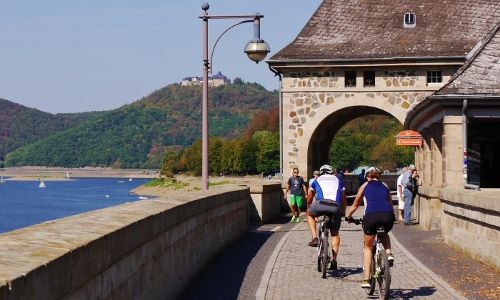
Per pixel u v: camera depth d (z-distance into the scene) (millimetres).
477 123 29047
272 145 132625
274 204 31234
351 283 13695
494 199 14516
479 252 16109
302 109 38688
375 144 129125
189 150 151625
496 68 24000
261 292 12695
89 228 8047
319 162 42562
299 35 39656
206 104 22078
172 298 11961
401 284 13484
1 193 148750
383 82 38250
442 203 20156
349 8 40562
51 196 133750
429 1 40406
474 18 39438
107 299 7852
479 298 12047
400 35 39000
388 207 12227
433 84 38000
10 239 6703
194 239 14461
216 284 13555
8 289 4883
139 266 9586
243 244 20047
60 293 6062
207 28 21969
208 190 19781
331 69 38438
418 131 31281
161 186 148000
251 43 21500
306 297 12305
